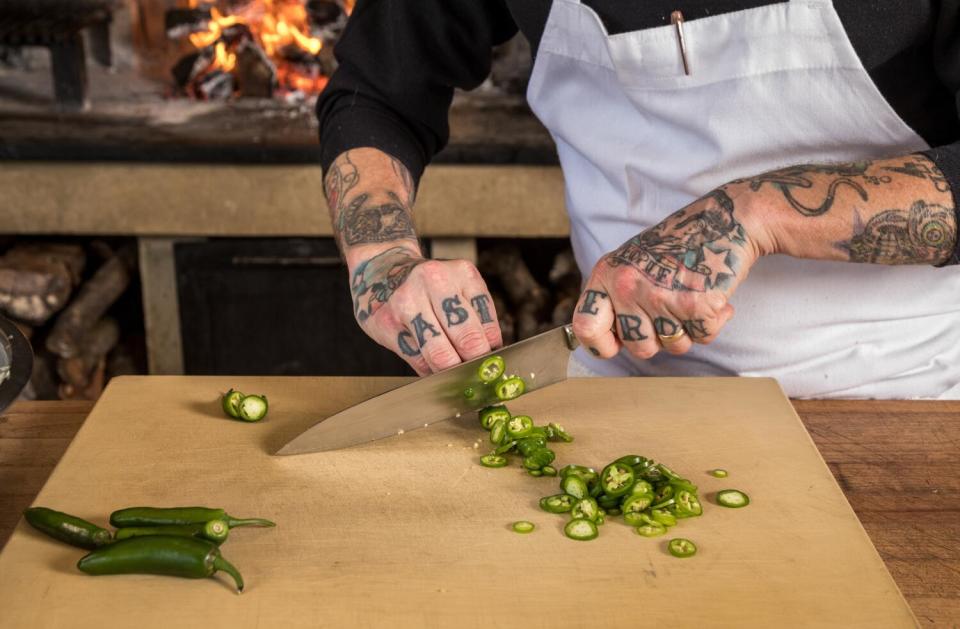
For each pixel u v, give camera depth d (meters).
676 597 1.06
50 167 2.62
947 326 1.59
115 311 3.21
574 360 1.80
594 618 1.03
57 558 1.10
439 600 1.05
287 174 2.64
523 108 2.85
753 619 1.03
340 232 1.54
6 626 1.01
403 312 1.35
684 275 1.25
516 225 2.70
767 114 1.45
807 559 1.12
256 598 1.05
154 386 1.47
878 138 1.44
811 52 1.39
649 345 1.29
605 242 1.69
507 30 1.77
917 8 1.31
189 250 2.75
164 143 2.60
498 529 1.17
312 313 2.83
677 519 1.18
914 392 1.61
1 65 3.16
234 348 2.86
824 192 1.26
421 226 2.71
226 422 1.38
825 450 1.39
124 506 1.20
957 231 1.25
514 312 3.01
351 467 1.29
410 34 1.69
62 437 1.41
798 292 1.56
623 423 1.39
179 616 1.02
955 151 1.29
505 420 1.34
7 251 2.84
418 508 1.20
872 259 1.28
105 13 2.95
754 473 1.28
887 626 1.03
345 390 1.48
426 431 1.37
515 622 1.02
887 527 1.23
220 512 1.14
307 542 1.14
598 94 1.61
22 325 2.76
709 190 1.54
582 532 1.15
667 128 1.54
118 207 2.66
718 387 1.48
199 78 2.96
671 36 1.45
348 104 1.73
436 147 1.84
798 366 1.60
